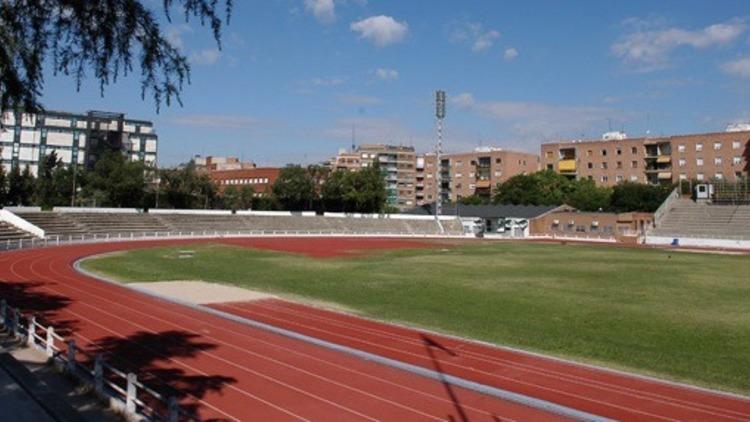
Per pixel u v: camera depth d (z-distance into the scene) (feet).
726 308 90.48
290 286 109.81
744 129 366.43
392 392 47.78
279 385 48.98
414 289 107.86
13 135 424.46
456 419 41.88
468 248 221.66
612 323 78.07
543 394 48.19
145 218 263.08
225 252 185.06
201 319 76.02
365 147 572.51
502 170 464.24
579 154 420.77
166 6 33.55
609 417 43.04
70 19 33.81
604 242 278.05
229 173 538.88
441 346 64.18
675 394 48.44
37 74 36.29
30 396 38.40
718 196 294.66
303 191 364.79
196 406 43.29
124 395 42.14
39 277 113.91
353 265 151.33
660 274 137.08
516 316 82.48
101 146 450.71
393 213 381.40
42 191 303.27
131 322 72.84
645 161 390.21
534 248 225.56
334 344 63.82
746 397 47.65
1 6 33.65
